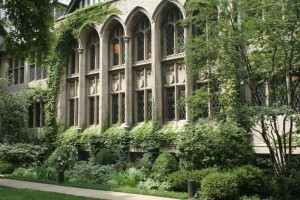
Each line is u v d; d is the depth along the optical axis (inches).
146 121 724.0
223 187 427.2
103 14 803.4
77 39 856.9
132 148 717.9
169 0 693.3
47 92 921.5
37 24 609.6
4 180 645.9
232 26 458.9
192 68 502.6
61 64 891.4
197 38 489.4
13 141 891.4
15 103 898.7
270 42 431.2
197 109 522.0
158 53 712.4
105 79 799.1
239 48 462.9
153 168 580.1
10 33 622.8
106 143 755.4
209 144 514.6
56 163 702.5
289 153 457.4
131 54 760.3
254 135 557.6
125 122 743.7
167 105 711.7
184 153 541.6
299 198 412.8
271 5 434.9
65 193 492.7
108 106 798.5
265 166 521.0
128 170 610.5
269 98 459.8
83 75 845.2
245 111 437.7
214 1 463.2
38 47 627.5
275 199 420.2
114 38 808.3
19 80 1038.4
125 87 757.9
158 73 708.0
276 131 450.3
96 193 494.6
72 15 868.0
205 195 437.1
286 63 447.5
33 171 719.1
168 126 682.2
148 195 477.7
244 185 448.8
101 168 635.5
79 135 823.1
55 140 877.2
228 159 501.7
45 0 601.9
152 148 677.3
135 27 769.6
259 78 485.7
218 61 474.6
